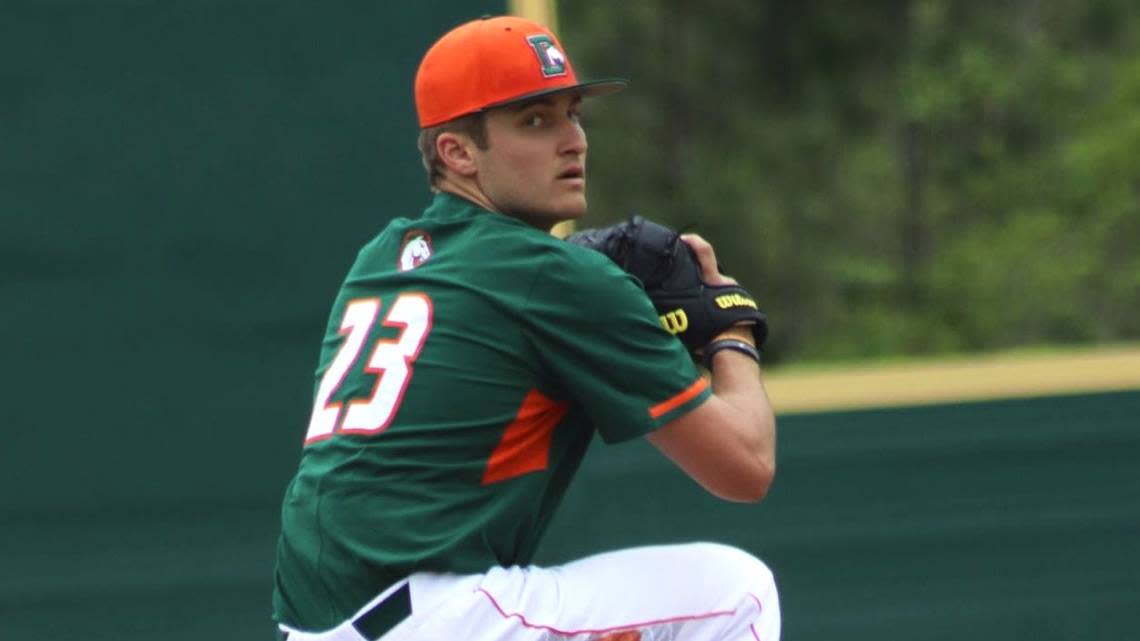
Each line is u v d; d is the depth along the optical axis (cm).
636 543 1777
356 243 1739
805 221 4850
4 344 1706
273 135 1731
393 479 963
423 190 1744
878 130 5047
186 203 1723
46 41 1703
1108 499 1847
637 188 4662
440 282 986
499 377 968
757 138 4759
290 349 1734
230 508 1734
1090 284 5253
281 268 1734
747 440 988
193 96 1723
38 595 1711
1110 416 1850
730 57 4750
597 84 1011
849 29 4788
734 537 1802
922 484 1833
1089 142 5147
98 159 1712
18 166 1702
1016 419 1845
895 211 5091
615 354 965
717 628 1013
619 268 998
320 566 971
